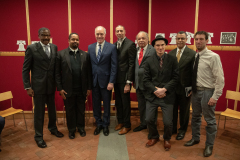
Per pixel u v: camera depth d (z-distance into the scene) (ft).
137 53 9.25
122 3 11.55
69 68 8.52
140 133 9.79
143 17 11.66
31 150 8.16
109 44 9.00
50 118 9.32
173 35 11.41
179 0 11.12
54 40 11.72
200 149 8.14
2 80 11.94
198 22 11.22
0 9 11.28
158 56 7.72
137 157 7.61
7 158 7.53
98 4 11.51
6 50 11.69
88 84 9.34
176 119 9.43
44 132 9.95
